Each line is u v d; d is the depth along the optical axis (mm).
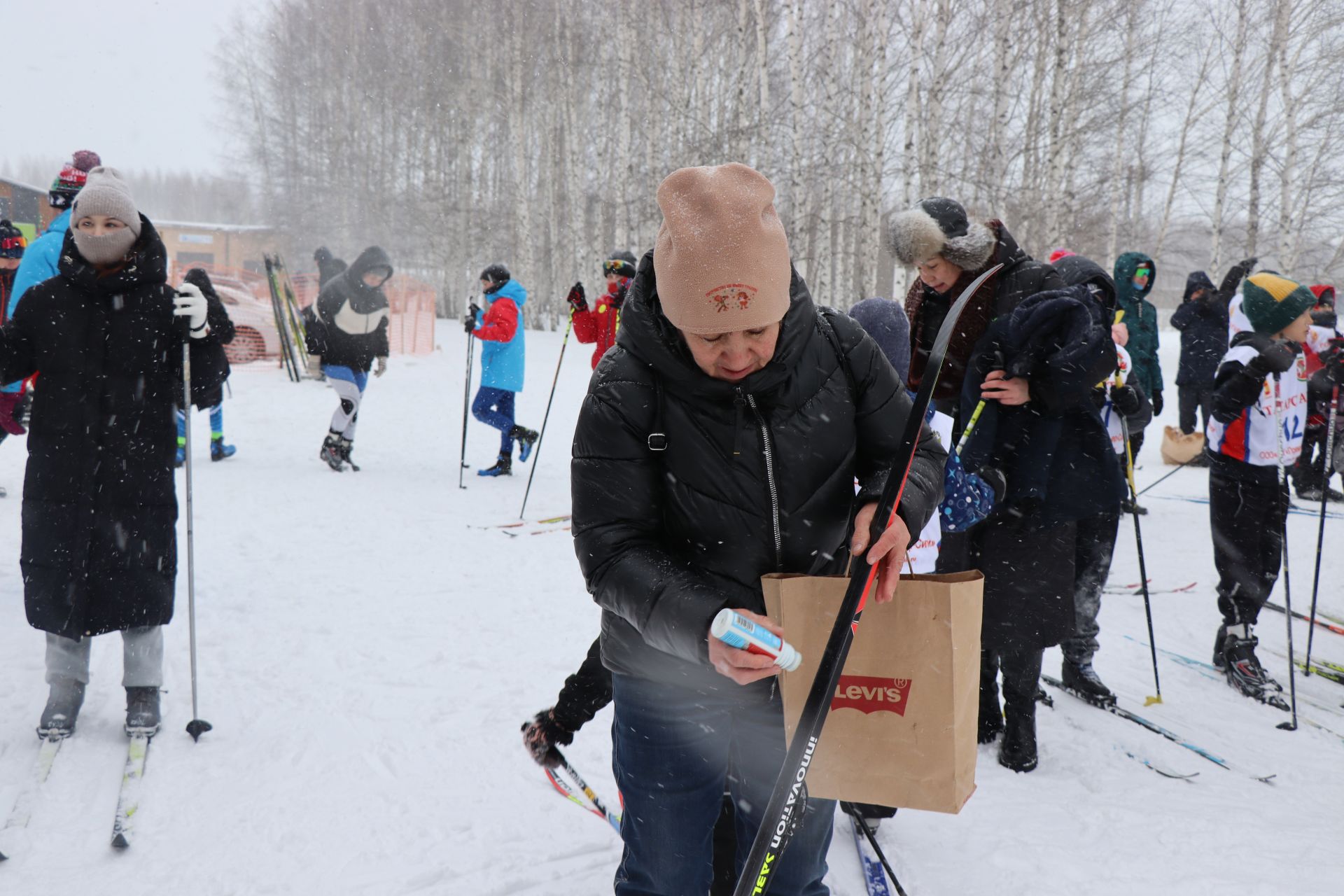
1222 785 2955
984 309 3121
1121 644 4359
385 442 9148
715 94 25812
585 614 4449
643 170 25891
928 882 2389
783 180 20391
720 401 1672
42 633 3889
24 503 2871
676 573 1614
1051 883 2375
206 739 3076
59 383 2854
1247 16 20562
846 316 1843
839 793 1622
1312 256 23969
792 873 1839
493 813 2686
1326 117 20188
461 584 4863
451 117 34156
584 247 28953
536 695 3510
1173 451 8680
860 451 1842
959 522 2639
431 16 33781
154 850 2453
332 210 38312
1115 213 23688
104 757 2920
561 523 6246
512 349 7531
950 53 18219
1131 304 6359
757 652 1408
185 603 4395
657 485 1754
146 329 2938
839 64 19734
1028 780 2986
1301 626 4629
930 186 16609
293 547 5426
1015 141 20766
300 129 39688
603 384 1729
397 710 3355
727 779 2016
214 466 7578
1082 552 3600
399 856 2467
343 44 37688
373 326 7547
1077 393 2770
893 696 1573
